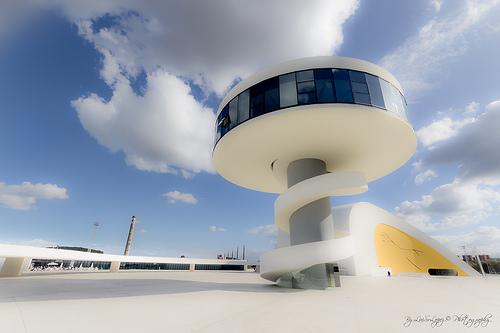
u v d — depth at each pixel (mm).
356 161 19500
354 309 7719
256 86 16828
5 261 23250
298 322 6070
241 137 17062
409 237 40906
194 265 51031
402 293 11914
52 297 9961
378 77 16312
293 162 19078
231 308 7836
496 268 59531
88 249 60531
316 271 15070
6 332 5277
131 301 9102
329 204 17562
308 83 15469
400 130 16328
